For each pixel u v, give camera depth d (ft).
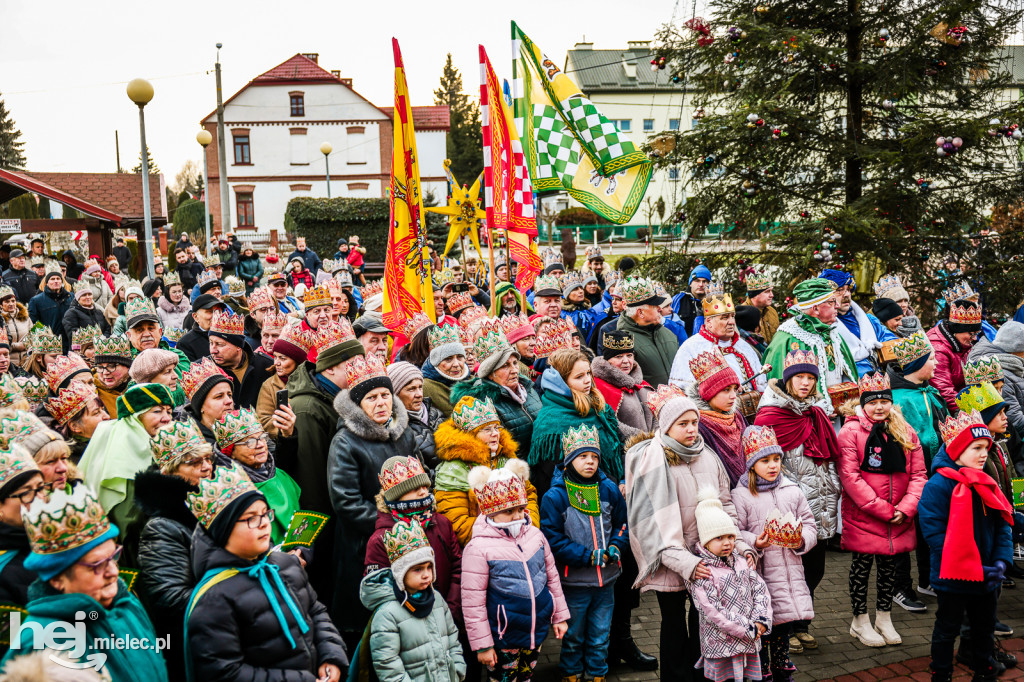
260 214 164.14
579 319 30.48
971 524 15.64
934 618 19.35
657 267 39.17
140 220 77.20
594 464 15.35
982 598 16.07
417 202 23.67
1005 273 35.17
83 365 16.88
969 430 15.80
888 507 17.44
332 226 108.88
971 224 35.94
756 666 14.62
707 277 29.99
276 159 163.32
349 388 14.80
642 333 21.95
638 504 15.10
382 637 12.10
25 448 11.09
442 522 14.42
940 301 34.81
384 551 13.21
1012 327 22.30
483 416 15.33
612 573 15.51
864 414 17.80
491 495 14.02
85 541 9.34
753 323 25.20
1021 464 21.68
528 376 19.54
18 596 9.98
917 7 34.71
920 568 20.72
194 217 130.41
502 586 13.85
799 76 36.06
